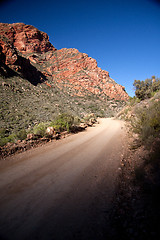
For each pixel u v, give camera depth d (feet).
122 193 8.58
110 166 13.64
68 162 15.72
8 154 18.92
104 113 159.74
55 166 14.61
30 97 105.70
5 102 78.79
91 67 288.30
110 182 10.34
